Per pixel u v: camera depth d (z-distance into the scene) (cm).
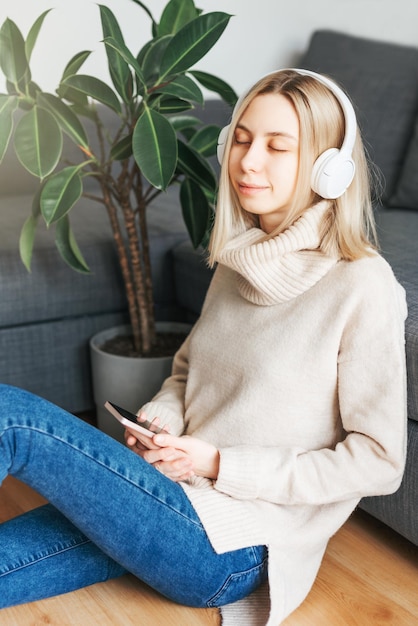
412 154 252
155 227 238
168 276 234
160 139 165
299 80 135
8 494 195
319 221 137
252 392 142
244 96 141
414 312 159
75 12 281
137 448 148
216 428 145
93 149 277
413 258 190
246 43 307
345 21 303
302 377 138
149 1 288
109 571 152
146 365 205
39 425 130
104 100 176
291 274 139
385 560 168
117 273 226
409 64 263
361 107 266
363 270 135
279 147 134
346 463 134
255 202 138
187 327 225
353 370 134
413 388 154
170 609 152
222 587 140
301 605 153
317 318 138
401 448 133
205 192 202
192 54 170
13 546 143
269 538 138
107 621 149
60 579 147
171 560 136
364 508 173
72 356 225
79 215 249
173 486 138
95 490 132
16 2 272
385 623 149
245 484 135
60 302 219
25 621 149
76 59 178
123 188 198
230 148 141
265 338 143
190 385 156
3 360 216
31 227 190
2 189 272
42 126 164
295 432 140
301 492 134
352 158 138
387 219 234
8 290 212
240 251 139
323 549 149
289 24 312
